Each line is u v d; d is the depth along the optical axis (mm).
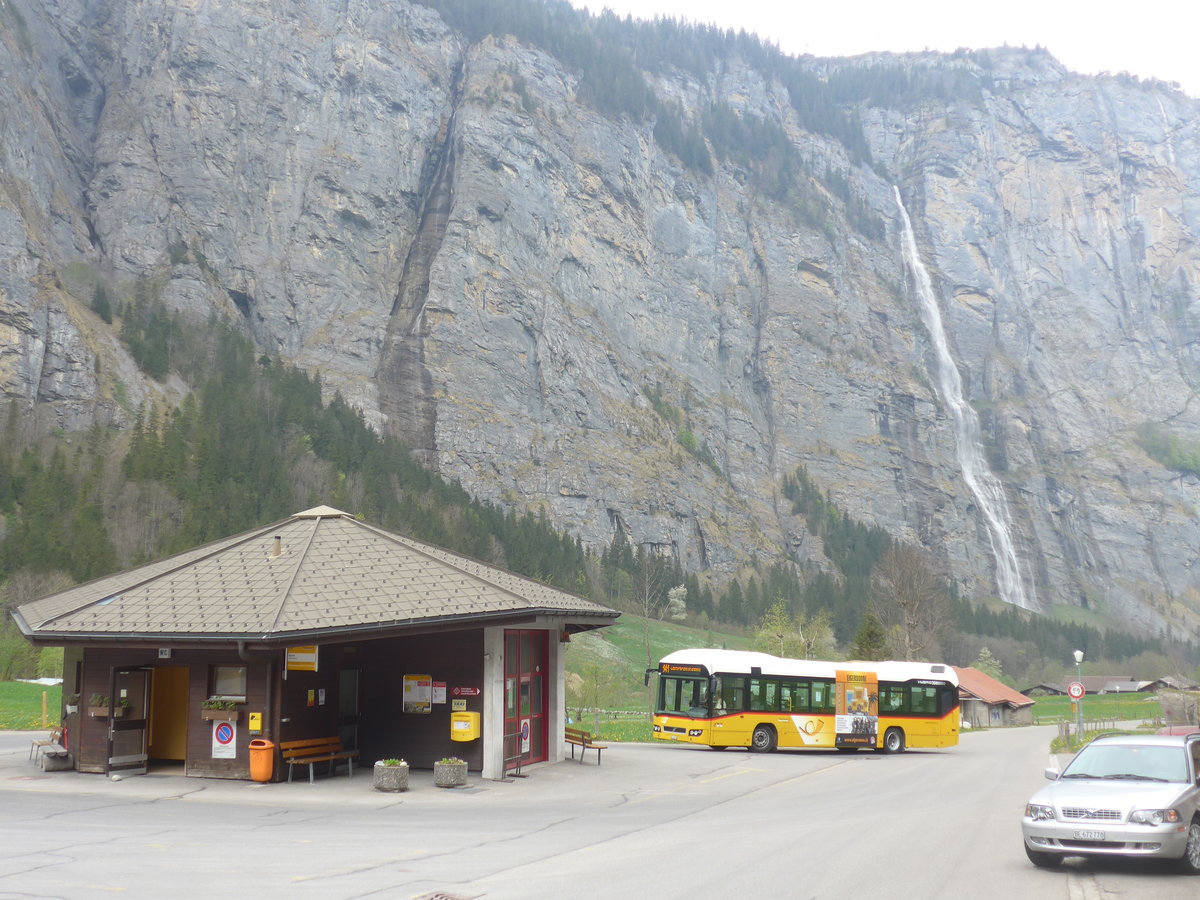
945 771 36688
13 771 27938
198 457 146000
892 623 132875
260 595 27219
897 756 45656
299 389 178250
